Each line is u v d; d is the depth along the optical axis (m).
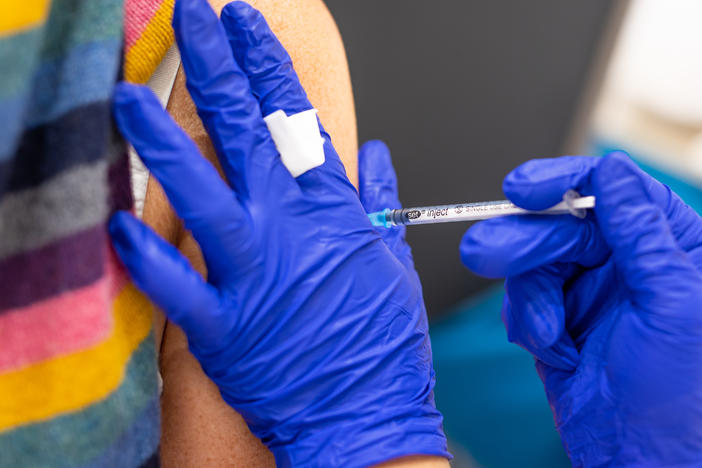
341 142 0.88
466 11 1.36
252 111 0.70
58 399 0.51
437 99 1.45
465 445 1.62
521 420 1.63
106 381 0.53
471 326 1.79
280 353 0.70
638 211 0.69
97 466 0.54
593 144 2.11
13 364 0.50
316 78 0.86
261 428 0.73
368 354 0.74
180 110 0.78
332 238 0.74
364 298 0.75
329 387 0.72
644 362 0.71
